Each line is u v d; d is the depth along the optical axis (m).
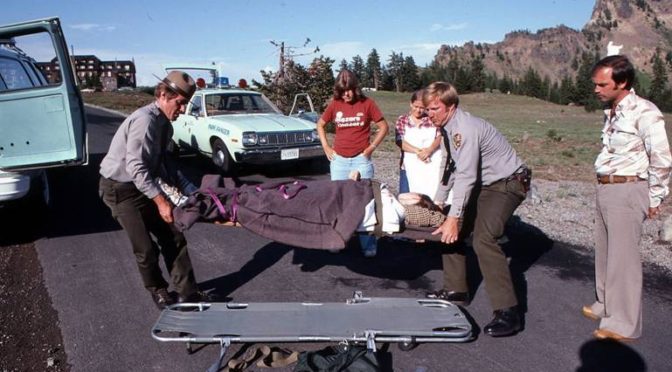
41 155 6.09
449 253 4.51
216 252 5.92
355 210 3.87
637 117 3.72
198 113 10.83
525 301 4.67
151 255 4.26
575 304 4.61
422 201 4.15
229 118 10.38
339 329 3.80
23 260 5.67
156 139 4.00
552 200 8.37
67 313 4.39
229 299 4.68
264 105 11.46
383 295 4.81
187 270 4.42
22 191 6.16
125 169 4.05
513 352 3.82
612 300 3.97
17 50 7.17
